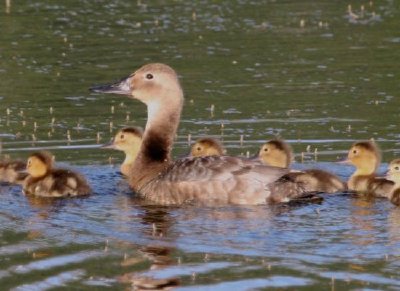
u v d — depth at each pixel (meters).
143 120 21.62
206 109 22.16
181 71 25.45
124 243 14.28
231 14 31.67
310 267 13.11
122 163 18.94
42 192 17.03
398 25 29.95
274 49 27.56
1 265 13.51
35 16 31.12
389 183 16.62
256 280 12.73
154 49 27.58
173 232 14.63
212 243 14.11
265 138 19.89
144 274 13.09
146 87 18.06
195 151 18.47
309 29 29.73
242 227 14.78
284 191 16.08
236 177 16.06
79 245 14.25
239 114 21.72
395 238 14.17
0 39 28.61
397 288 12.37
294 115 21.50
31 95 23.53
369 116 21.34
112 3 33.19
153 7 32.69
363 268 13.02
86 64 26.03
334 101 22.56
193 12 31.95
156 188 16.56
